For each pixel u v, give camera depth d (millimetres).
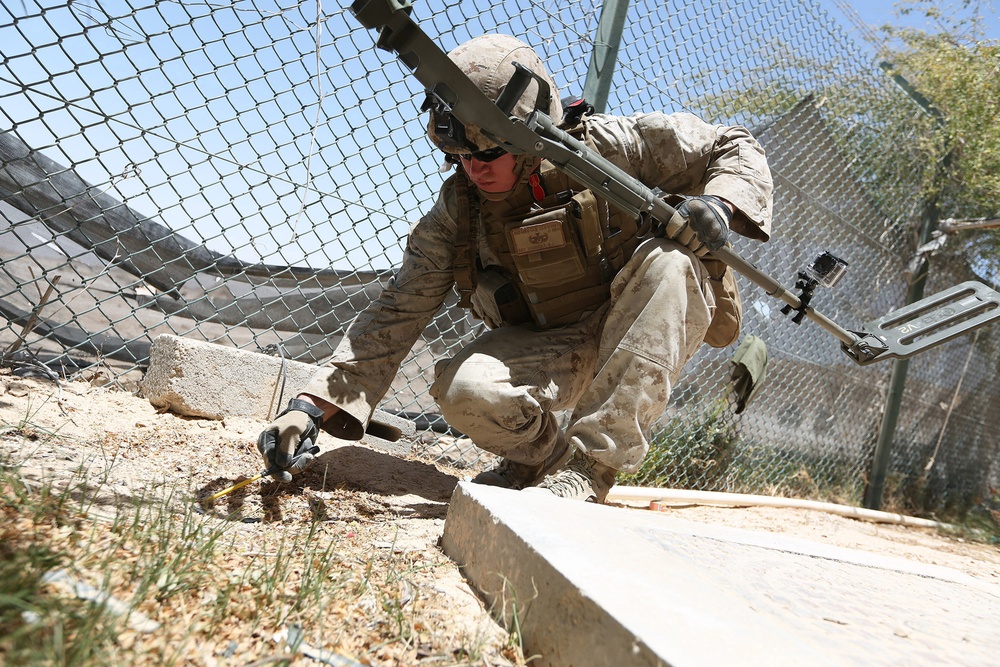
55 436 1997
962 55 5645
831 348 5043
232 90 2457
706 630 1051
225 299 3455
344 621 1232
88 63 2225
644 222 2240
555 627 1173
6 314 2834
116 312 3783
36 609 942
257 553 1481
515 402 2133
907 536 4367
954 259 5961
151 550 1296
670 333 2041
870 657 1118
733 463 4387
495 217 2197
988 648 1337
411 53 1700
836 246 4961
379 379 2168
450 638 1242
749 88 4074
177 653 979
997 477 7273
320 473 2248
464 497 1642
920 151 5535
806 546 2039
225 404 2613
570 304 2270
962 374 6492
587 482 2035
